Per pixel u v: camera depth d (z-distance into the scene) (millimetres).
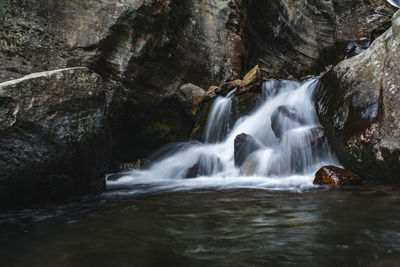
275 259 1587
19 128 3039
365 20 15266
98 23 6066
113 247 1837
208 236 1993
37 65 5434
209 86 8359
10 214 2797
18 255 1748
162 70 7328
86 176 3701
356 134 4316
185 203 3096
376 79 4406
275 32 11766
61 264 1603
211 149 6594
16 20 5395
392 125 3875
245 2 9984
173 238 1972
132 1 6383
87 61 5863
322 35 14539
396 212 2455
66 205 3158
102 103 3846
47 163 3223
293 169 4738
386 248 1689
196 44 8188
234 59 8938
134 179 5695
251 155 5426
